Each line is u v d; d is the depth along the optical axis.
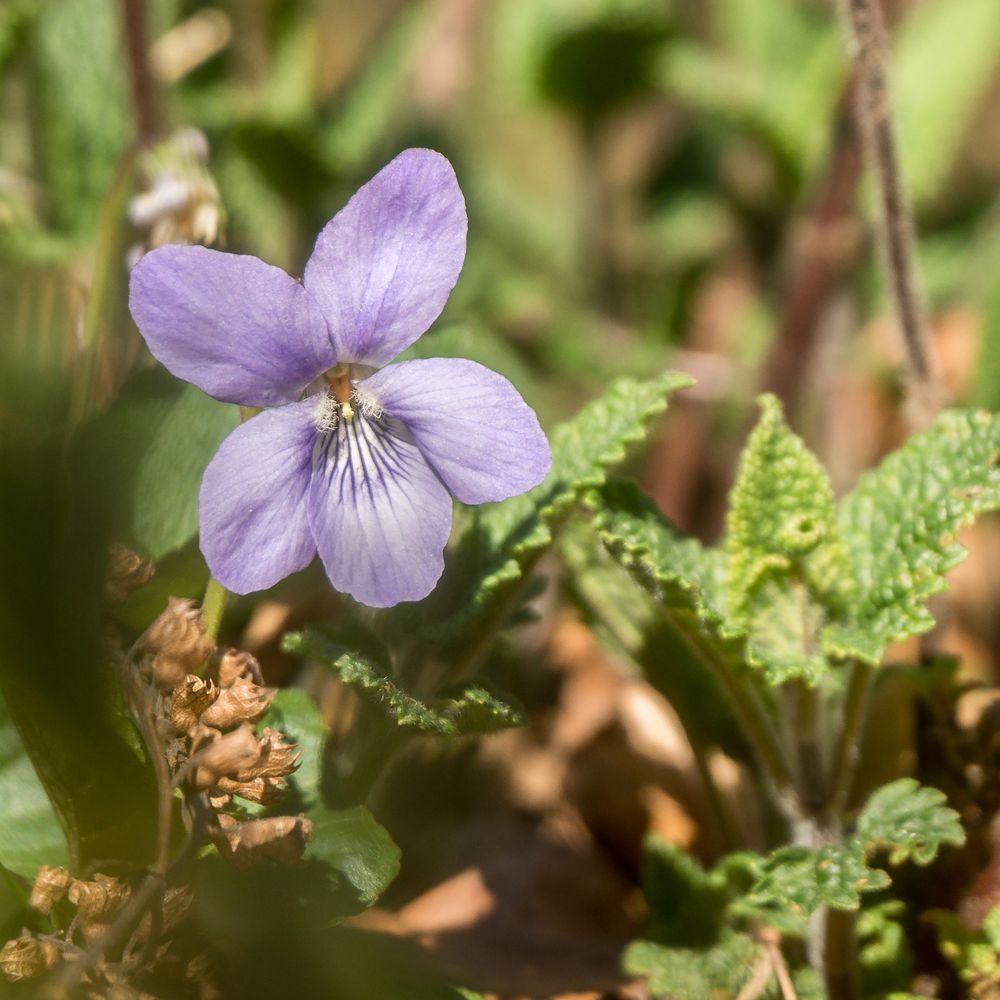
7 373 0.22
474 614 0.22
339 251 0.22
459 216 0.22
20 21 0.27
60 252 0.26
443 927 0.25
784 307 0.28
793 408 0.28
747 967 0.23
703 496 0.31
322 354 0.22
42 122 0.28
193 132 0.25
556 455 0.23
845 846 0.22
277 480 0.21
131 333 0.24
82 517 0.22
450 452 0.22
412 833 0.25
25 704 0.21
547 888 0.25
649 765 0.26
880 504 0.23
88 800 0.22
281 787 0.21
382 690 0.22
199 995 0.22
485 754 0.26
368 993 0.22
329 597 0.25
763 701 0.23
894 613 0.23
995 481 0.23
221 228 0.25
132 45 0.27
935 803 0.22
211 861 0.22
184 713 0.21
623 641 0.24
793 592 0.23
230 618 0.25
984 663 0.28
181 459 0.22
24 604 0.21
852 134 0.28
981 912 0.23
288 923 0.22
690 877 0.23
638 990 0.24
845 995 0.23
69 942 0.21
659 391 0.23
